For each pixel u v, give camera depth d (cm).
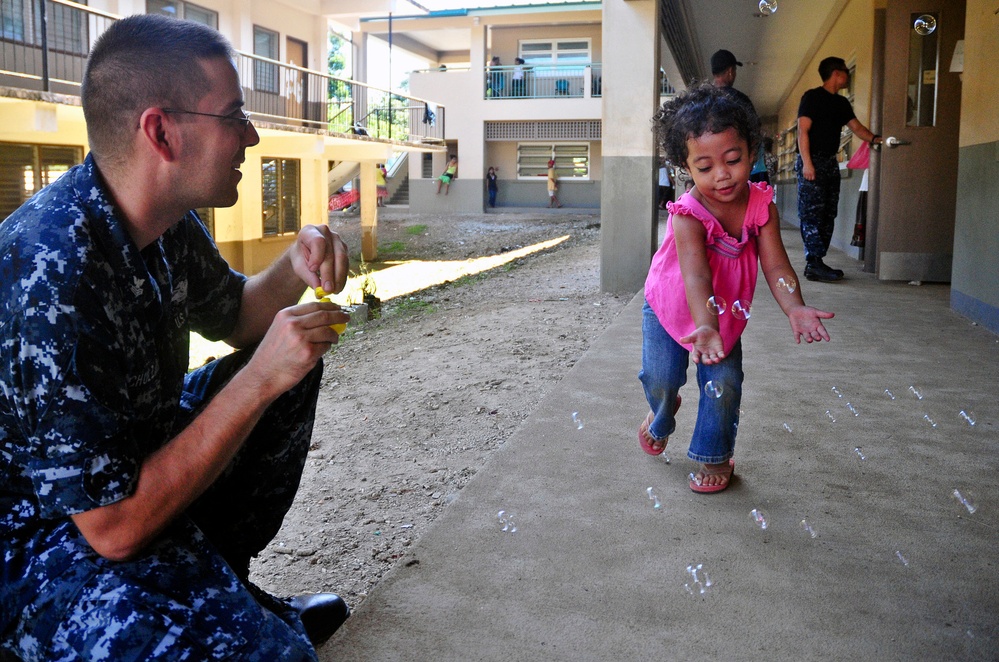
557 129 2842
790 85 2078
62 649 127
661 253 269
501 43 2886
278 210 1550
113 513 127
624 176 765
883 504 262
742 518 254
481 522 252
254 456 175
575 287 922
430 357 584
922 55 721
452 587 215
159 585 130
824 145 724
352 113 1673
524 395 459
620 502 266
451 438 401
